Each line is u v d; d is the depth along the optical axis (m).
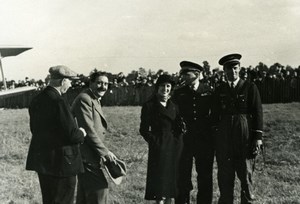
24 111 23.31
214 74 17.81
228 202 5.70
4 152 11.26
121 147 11.34
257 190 6.92
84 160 5.04
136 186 7.35
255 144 5.61
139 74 25.56
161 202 5.63
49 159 4.54
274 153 9.79
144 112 5.69
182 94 5.99
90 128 5.03
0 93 9.33
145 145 11.53
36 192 7.23
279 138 11.29
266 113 14.91
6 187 7.56
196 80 5.99
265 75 19.08
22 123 17.33
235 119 5.68
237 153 5.68
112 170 5.10
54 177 4.56
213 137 5.87
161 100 5.74
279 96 18.77
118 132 13.64
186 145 5.84
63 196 4.62
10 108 28.22
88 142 5.02
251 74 19.27
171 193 5.56
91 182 5.05
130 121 15.76
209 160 5.87
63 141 4.59
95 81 5.21
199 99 5.89
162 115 5.63
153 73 25.64
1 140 12.96
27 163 4.68
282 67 19.73
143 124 5.67
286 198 6.44
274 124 12.93
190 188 5.84
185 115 5.89
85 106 5.09
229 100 5.73
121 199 6.61
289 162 9.00
